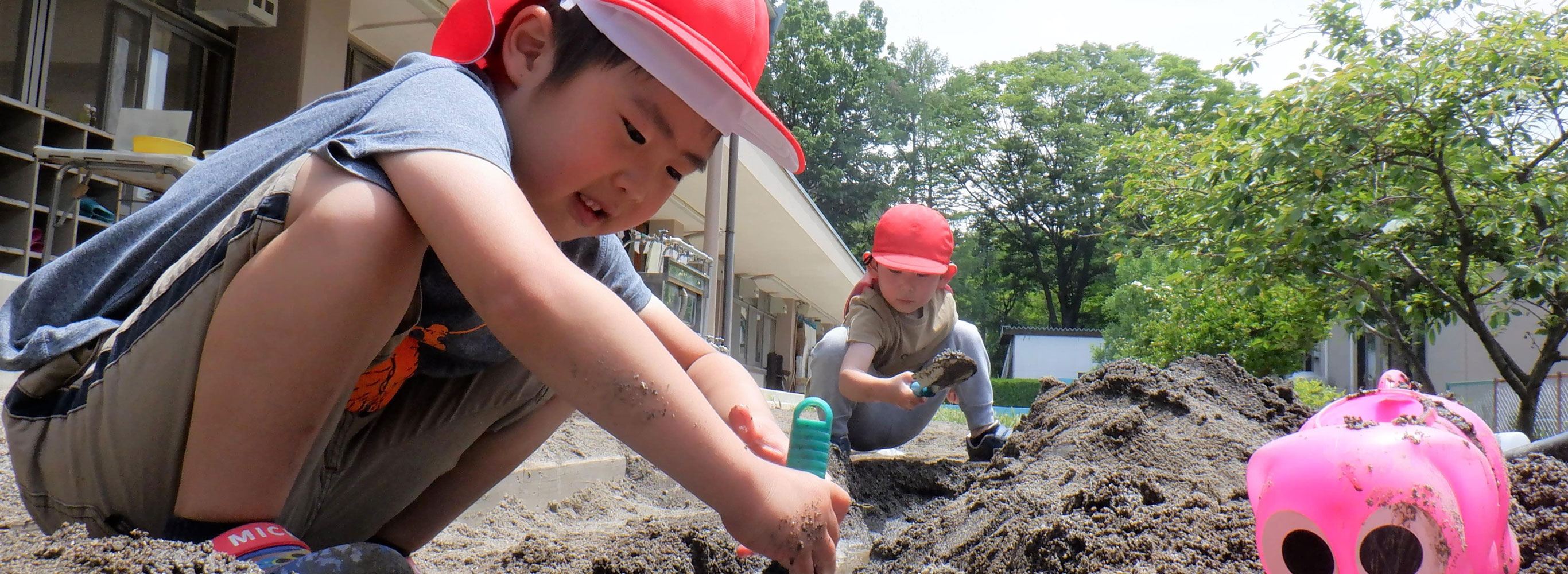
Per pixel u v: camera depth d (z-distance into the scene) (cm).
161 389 121
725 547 222
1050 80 5069
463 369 166
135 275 138
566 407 181
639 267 987
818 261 1911
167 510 130
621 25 130
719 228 1137
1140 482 215
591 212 145
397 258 118
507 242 112
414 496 179
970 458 418
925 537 250
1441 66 771
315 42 881
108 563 109
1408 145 813
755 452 166
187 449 122
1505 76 763
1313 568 134
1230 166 877
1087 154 4950
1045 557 197
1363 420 135
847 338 387
